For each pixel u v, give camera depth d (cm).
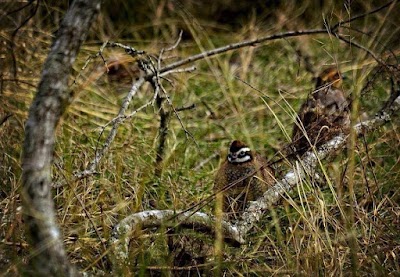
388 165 1055
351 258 739
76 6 614
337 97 1033
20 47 1069
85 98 1262
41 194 593
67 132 1029
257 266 793
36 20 1283
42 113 598
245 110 1366
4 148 909
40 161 595
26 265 685
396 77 919
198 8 1756
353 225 748
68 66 609
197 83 1471
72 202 856
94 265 743
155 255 789
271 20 1752
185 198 955
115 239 740
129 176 970
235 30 1753
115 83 1427
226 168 962
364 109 1145
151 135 1155
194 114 1353
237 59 1630
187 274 787
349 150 805
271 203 855
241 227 825
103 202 872
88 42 1548
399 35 1400
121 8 1702
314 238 752
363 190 886
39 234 591
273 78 1505
